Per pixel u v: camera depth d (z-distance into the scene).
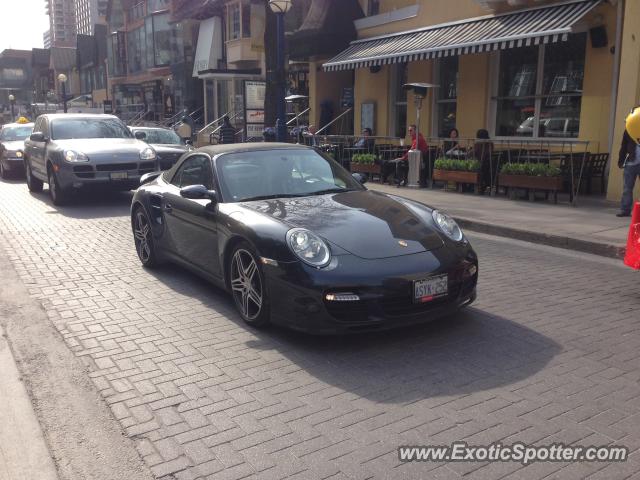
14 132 18.19
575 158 10.85
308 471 2.82
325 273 4.11
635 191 10.15
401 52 13.96
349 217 4.68
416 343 4.38
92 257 7.34
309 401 3.52
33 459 3.00
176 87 36.06
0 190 14.42
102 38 55.44
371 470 2.81
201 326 4.83
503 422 3.24
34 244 8.09
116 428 3.26
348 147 15.77
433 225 4.80
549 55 12.61
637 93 9.98
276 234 4.42
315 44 17.38
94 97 59.62
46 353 4.33
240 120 27.12
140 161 11.28
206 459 2.94
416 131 13.20
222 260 5.03
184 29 33.94
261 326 4.70
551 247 7.93
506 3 12.90
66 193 11.27
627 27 9.98
